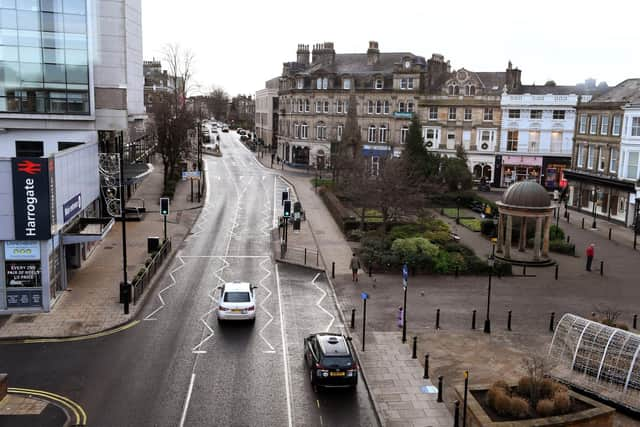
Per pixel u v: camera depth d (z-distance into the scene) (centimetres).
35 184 2538
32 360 2159
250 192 6544
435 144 7638
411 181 4716
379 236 4044
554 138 7169
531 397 1680
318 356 1975
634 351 1880
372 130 8306
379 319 2656
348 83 8475
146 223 4728
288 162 9288
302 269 3541
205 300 2919
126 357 2208
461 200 5881
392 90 8069
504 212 3766
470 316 2714
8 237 2552
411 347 2323
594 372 1961
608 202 5441
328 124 8644
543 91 7631
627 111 5138
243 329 2533
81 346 2302
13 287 2614
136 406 1838
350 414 1822
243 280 3281
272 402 1888
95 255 3653
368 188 4425
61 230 2925
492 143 7406
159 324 2567
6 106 3759
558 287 3244
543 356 2198
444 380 2027
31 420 1725
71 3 3734
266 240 4306
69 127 3912
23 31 3700
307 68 9456
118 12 3941
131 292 2755
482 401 1697
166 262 3616
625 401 1819
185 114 8506
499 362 2183
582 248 4259
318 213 5416
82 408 1814
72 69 3803
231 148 12031
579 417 1591
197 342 2373
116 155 4216
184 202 5769
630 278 3456
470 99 7438
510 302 2942
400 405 1850
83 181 3356
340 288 3138
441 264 3416
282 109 9700
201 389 1966
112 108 3994
